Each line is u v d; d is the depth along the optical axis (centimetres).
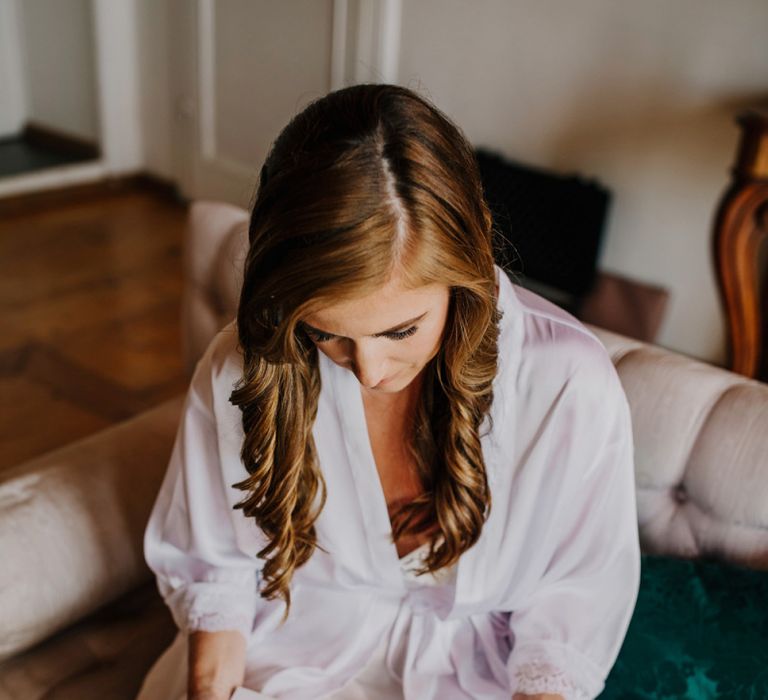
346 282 63
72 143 436
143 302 312
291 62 335
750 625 100
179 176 408
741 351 203
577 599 96
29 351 274
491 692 97
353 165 62
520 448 90
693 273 251
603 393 89
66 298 310
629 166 255
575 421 88
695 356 258
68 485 113
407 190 63
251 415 86
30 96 448
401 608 101
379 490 92
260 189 71
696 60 235
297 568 100
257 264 67
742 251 194
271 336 73
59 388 255
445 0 280
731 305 200
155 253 354
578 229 253
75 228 373
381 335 71
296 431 87
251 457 88
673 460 103
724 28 227
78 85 420
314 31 321
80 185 415
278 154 68
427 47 292
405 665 98
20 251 346
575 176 253
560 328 88
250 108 360
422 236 64
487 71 278
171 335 290
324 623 102
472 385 82
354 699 98
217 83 370
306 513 93
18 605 104
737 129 232
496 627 102
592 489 92
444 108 294
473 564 94
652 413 104
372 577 99
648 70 244
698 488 102
